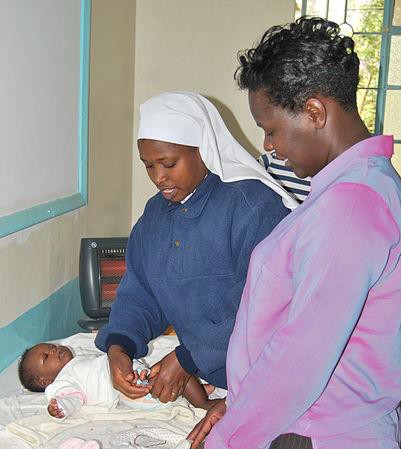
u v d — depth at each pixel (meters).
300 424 1.02
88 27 2.84
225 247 1.57
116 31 3.42
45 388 2.06
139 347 1.76
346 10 4.43
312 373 0.95
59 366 2.08
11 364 2.20
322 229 0.94
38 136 2.38
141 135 1.56
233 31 3.82
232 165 1.61
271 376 0.97
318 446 1.00
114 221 3.50
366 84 4.53
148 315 1.79
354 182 0.95
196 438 1.51
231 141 1.64
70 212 2.75
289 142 1.04
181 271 1.61
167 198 1.60
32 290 2.36
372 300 0.97
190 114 1.54
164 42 3.85
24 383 2.07
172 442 1.75
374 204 0.93
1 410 1.92
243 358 1.12
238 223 1.54
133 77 3.84
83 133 2.86
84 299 2.64
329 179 1.00
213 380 1.69
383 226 0.92
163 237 1.65
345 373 0.99
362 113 4.57
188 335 1.64
